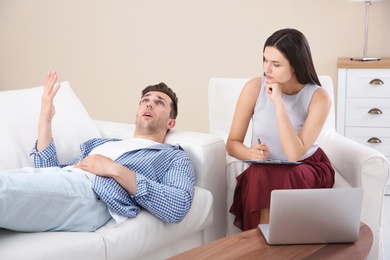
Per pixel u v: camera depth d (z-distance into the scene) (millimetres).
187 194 2107
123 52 4676
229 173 2529
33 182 1801
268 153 2311
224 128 2895
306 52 2332
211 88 2941
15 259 1644
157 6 4512
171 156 2277
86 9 4711
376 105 3602
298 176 2234
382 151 3646
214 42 4410
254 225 2230
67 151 2488
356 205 1646
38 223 1827
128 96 4742
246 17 4285
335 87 4145
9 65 5066
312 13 4117
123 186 2029
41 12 4859
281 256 1590
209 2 4359
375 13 3984
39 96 2533
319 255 1598
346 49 4090
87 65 4801
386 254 2795
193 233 2318
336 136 2770
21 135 2357
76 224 1916
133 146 2350
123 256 1938
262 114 2465
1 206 1698
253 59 4344
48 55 4910
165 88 2564
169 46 4539
